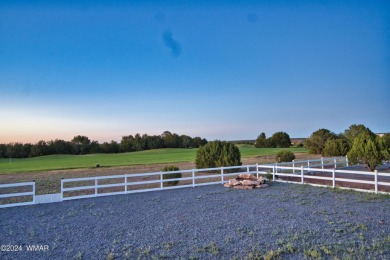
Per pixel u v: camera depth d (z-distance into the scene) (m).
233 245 8.27
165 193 17.48
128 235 9.37
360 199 14.45
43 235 9.54
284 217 11.26
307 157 45.97
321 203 13.70
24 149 88.00
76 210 13.27
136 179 27.44
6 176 31.28
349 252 7.48
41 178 28.78
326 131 55.88
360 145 23.80
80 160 59.31
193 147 117.25
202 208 13.13
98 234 9.54
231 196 16.02
